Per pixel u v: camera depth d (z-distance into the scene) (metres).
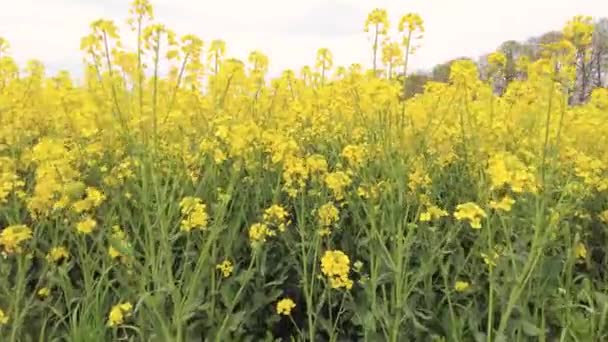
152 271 2.46
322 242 3.29
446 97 3.66
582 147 4.43
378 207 2.78
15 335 2.61
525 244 2.70
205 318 2.81
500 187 2.59
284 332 3.07
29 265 2.72
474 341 2.59
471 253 2.81
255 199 3.39
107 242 3.13
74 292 2.89
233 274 2.96
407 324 2.71
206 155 3.35
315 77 5.66
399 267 2.48
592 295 2.79
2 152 4.15
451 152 3.79
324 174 3.26
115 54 3.12
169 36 2.86
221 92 3.75
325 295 2.66
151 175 2.57
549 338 2.66
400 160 2.73
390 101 2.96
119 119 2.82
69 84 3.96
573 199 3.30
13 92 4.55
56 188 2.72
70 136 4.20
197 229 3.04
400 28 3.17
